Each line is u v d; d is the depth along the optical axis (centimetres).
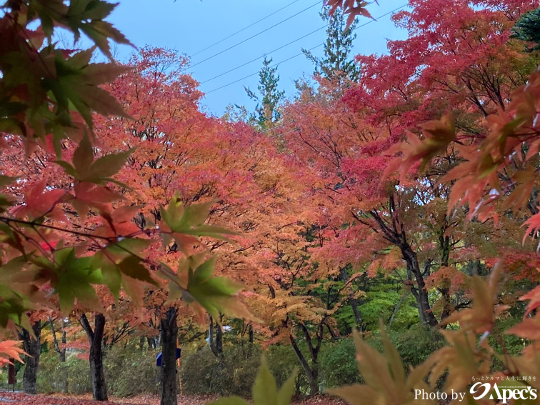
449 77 698
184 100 940
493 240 798
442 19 676
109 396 1816
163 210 76
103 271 79
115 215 77
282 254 1329
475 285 40
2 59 73
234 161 944
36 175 591
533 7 661
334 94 1280
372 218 1072
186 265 76
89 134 84
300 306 1172
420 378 34
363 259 1008
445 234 845
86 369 2000
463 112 641
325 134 984
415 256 1004
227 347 1753
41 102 75
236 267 879
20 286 85
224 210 878
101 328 1285
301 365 1414
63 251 79
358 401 33
